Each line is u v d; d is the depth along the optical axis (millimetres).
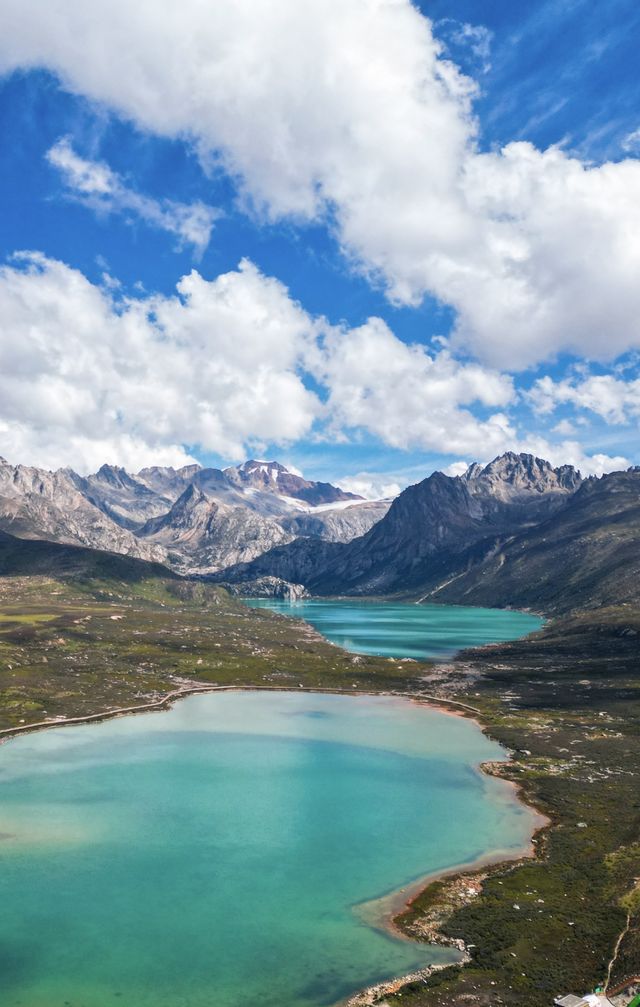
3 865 112500
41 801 142875
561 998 74938
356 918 96062
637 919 92562
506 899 100500
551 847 119500
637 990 74688
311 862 114125
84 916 96375
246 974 82750
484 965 83750
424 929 92688
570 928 92000
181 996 78500
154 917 96250
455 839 123875
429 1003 76125
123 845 120625
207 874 109500
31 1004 77188
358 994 78375
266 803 142500
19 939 90500
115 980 81562
